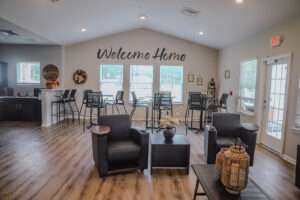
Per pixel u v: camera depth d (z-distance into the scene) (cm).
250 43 455
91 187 236
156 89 651
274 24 360
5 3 333
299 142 305
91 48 638
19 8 355
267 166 305
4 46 614
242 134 317
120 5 419
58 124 565
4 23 407
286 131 333
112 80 649
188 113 610
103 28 553
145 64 644
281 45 349
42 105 532
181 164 286
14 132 471
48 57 617
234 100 532
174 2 385
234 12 360
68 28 493
